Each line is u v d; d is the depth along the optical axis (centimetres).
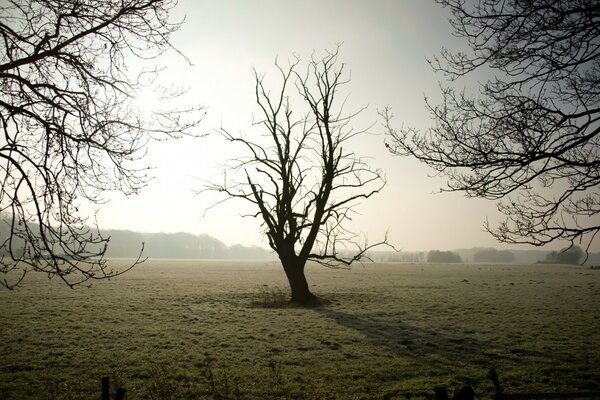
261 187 3062
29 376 1290
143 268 9350
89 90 830
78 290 3969
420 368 1397
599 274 8712
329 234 3086
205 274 7525
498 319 2423
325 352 1622
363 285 5103
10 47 731
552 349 1653
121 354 1565
